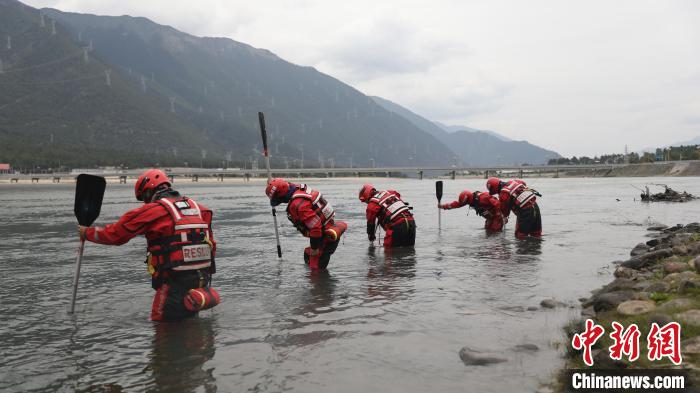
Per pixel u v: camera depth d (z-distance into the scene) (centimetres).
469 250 921
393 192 1000
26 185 12094
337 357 376
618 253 863
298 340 418
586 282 633
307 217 735
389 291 596
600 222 1430
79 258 528
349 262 810
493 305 524
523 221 1120
